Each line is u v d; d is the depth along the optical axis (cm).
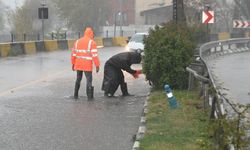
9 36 5125
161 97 1546
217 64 3011
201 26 3856
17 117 1301
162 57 1692
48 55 4081
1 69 2714
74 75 2412
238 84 1988
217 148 790
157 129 1090
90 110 1411
